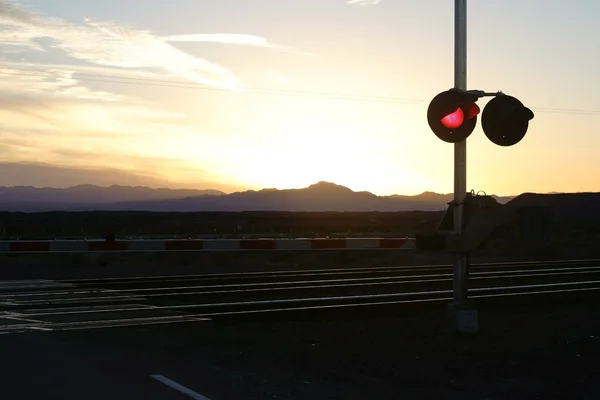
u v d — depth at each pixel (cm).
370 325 1483
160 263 3228
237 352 1145
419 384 927
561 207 8094
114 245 3259
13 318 1488
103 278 2581
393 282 2366
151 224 10206
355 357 1112
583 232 6538
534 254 4334
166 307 1664
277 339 1286
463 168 1256
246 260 3475
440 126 1212
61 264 3106
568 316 1669
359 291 2147
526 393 881
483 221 1247
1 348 1127
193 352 1135
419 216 13338
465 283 1328
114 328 1366
